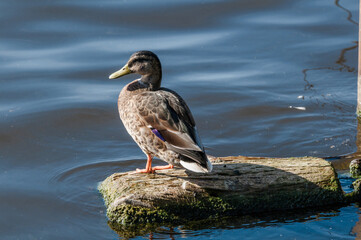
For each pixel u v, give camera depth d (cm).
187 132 860
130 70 985
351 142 1169
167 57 1523
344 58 1516
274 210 905
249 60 1516
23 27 1647
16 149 1142
